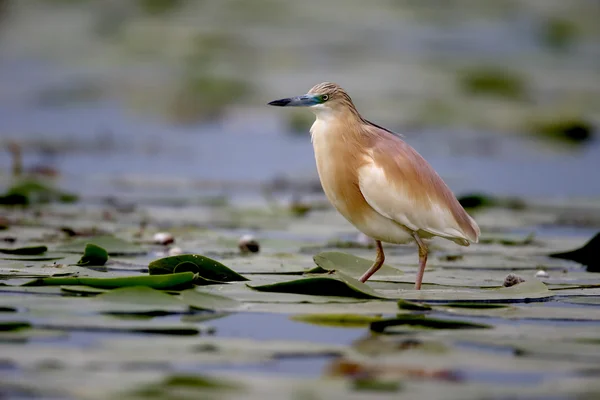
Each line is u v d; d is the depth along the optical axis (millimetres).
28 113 31797
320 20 41156
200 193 19219
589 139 29969
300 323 7957
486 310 8672
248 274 10273
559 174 24203
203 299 8539
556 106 31859
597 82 34781
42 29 41688
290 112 32406
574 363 6801
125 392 5895
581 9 43156
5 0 43750
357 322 8047
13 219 14211
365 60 36531
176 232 13742
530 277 10734
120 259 11164
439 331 7773
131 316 8016
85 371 6352
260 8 42500
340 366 6648
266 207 17219
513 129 29766
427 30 40719
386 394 5965
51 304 8297
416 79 33688
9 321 7707
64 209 15664
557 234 15133
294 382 6195
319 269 10469
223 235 13773
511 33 40781
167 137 28609
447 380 6336
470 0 44156
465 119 29531
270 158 25750
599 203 19094
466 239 9906
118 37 39812
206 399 5781
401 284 10031
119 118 31625
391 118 29219
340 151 9867
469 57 37344
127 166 23047
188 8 42344
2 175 19438
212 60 36438
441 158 26406
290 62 36062
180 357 6762
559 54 38719
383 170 9695
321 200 18797
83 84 35062
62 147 25391
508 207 18234
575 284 10414
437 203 9750
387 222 9828
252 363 6688
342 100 9969
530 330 7875
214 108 32438
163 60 37062
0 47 40031
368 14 42250
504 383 6328
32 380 6121
